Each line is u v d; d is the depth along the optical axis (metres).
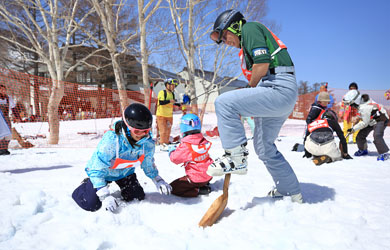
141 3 8.83
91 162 2.20
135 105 2.07
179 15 10.41
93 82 25.02
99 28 14.03
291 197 2.29
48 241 1.63
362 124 5.03
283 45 2.00
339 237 1.63
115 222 1.91
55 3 8.64
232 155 1.91
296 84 1.99
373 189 2.80
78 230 1.76
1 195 2.48
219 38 2.11
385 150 4.73
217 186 2.99
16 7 9.71
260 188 2.84
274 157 2.22
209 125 13.13
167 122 6.88
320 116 4.87
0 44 14.44
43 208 2.19
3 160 4.96
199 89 30.78
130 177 2.53
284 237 1.66
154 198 2.58
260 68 1.89
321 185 2.97
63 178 3.33
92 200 2.16
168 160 4.90
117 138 2.16
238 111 1.91
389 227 1.79
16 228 1.79
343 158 4.95
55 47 8.78
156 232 1.78
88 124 13.05
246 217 2.00
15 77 7.91
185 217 2.05
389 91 8.34
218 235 1.69
